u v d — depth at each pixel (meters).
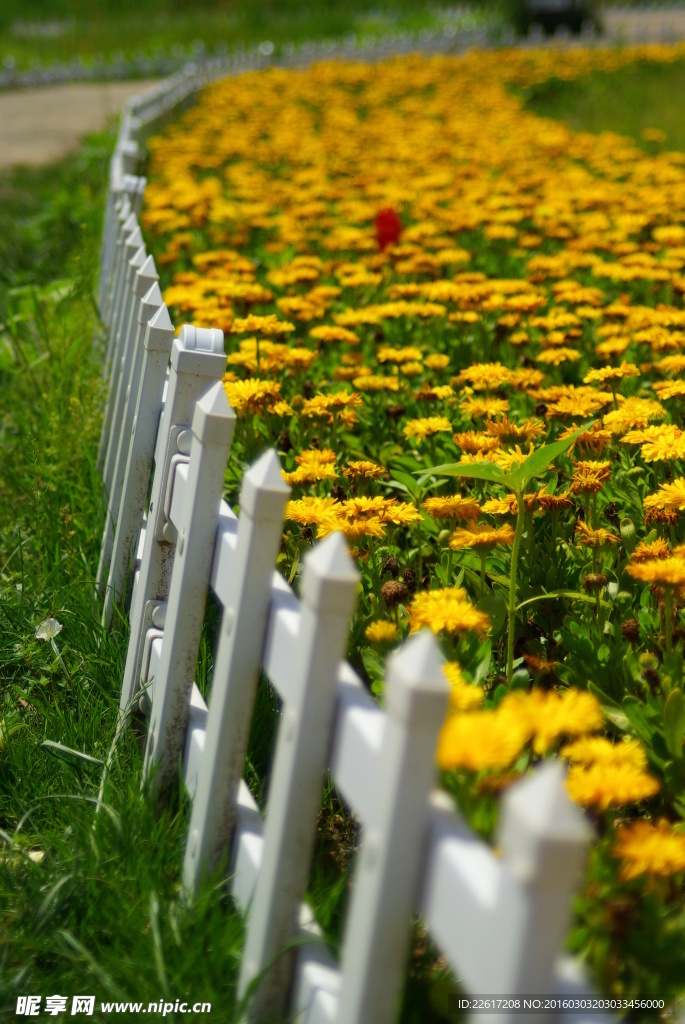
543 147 10.40
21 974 1.68
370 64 22.23
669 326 4.22
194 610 2.05
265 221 6.87
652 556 2.22
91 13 37.44
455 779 1.70
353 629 2.37
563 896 0.98
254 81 19.09
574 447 3.13
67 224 8.64
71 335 4.60
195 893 1.82
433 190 8.28
